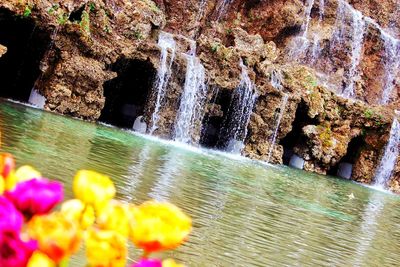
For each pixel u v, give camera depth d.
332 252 7.62
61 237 1.02
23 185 1.08
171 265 1.16
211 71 20.02
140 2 18.58
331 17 27.25
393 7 29.81
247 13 24.81
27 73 16.70
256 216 8.73
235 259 5.99
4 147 8.10
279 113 21.45
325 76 26.88
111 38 17.38
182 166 12.20
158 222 1.15
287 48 25.81
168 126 19.05
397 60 28.77
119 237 1.10
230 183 11.57
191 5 22.95
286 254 6.84
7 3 14.59
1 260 0.98
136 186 8.30
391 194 22.08
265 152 21.41
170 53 18.78
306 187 15.15
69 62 16.25
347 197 15.49
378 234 10.08
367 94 28.33
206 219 7.56
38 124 11.95
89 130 14.08
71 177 7.39
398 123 24.02
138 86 19.16
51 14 15.57
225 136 21.17
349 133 23.45
